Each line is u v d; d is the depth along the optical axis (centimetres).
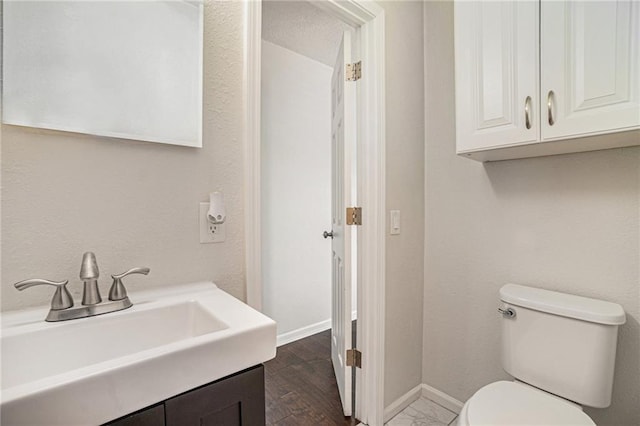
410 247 173
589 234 125
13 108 67
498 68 118
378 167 154
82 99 75
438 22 172
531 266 140
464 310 164
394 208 163
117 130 80
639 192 114
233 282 103
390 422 161
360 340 163
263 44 238
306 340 263
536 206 138
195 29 92
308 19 210
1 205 67
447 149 170
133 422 51
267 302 247
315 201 276
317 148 276
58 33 72
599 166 122
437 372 177
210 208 95
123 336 74
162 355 53
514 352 127
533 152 127
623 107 92
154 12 85
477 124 124
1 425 41
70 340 67
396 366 167
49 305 73
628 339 116
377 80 152
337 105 193
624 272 117
